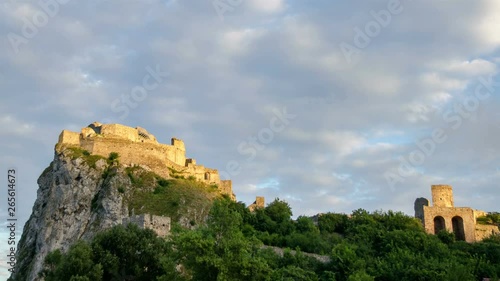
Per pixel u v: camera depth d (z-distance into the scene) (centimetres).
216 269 6222
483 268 9925
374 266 9425
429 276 8688
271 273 6406
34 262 12569
